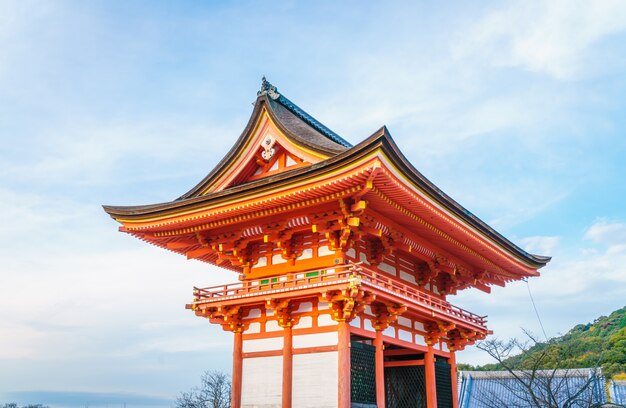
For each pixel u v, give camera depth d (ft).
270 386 62.64
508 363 132.36
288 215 62.64
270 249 68.49
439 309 71.10
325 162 53.16
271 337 64.64
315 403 58.54
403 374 77.71
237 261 70.03
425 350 74.69
